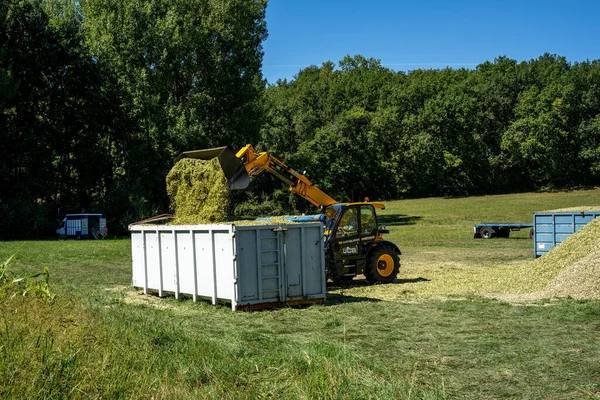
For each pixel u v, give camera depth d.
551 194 75.38
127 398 5.28
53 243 33.50
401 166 83.56
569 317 10.42
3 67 42.16
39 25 43.47
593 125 78.00
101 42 44.88
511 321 10.19
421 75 106.00
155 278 13.90
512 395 6.16
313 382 5.75
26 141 42.22
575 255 14.06
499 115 88.56
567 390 6.32
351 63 124.06
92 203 45.62
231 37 46.88
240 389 5.74
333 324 9.95
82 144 45.34
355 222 16.05
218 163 13.50
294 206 45.81
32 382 5.20
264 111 51.72
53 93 44.81
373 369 6.77
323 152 79.25
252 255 11.77
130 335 7.34
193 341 7.43
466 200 74.81
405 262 21.98
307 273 12.41
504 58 107.19
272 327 9.74
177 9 47.31
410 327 9.76
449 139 83.38
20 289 9.59
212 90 46.91
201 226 12.28
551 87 82.19
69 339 6.62
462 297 13.23
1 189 43.69
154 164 44.72
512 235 36.38
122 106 44.78
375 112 90.06
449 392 6.22
